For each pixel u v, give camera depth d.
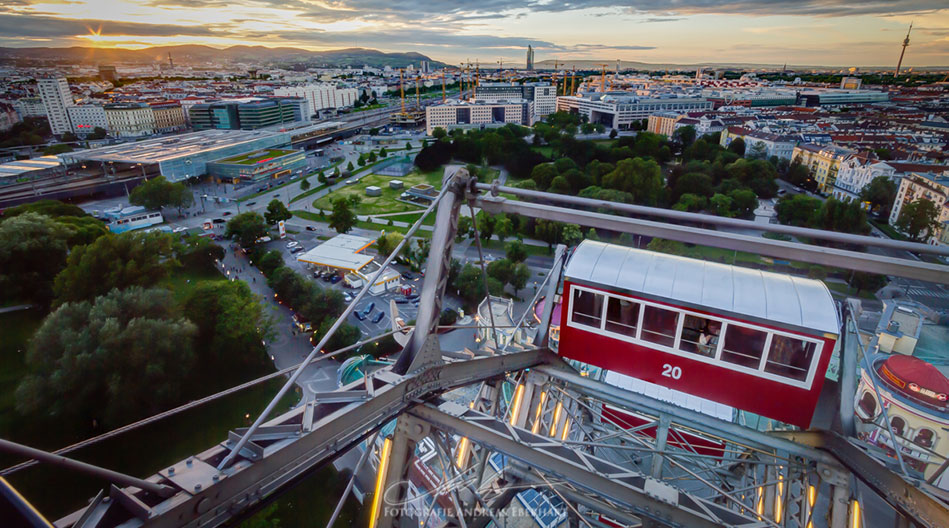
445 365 14.45
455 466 14.69
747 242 12.72
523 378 19.41
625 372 16.91
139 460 53.12
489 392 18.88
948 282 10.94
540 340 18.92
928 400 36.97
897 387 38.69
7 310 77.62
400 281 94.38
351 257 99.56
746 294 14.91
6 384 61.38
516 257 98.62
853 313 13.86
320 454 10.67
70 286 72.25
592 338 17.12
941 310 74.44
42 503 47.84
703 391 15.70
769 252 12.66
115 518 7.91
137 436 55.53
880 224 115.19
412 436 14.26
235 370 66.75
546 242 116.81
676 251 96.38
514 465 18.42
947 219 96.94
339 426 11.04
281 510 45.56
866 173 126.38
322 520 45.03
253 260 103.50
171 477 8.58
